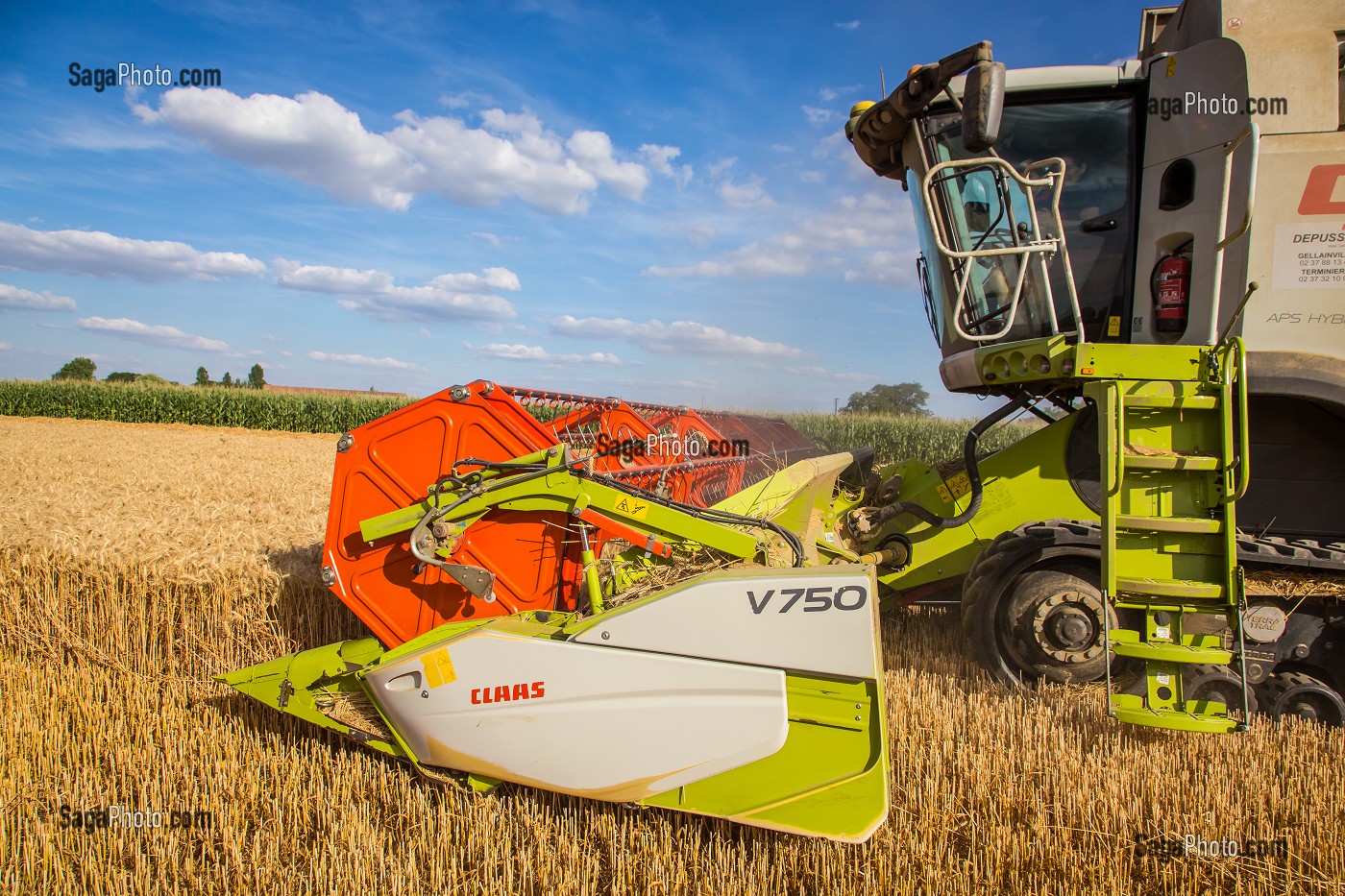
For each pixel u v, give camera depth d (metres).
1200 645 3.37
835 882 2.75
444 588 3.55
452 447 3.56
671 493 4.83
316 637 4.71
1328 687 3.99
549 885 2.73
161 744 3.79
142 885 2.77
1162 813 3.10
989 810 3.13
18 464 11.36
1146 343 4.16
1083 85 4.36
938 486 4.95
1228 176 3.69
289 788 3.32
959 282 4.64
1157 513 3.49
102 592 4.83
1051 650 4.11
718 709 2.76
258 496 8.14
